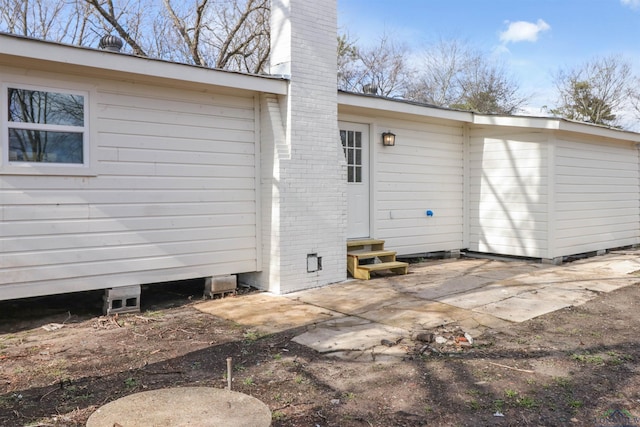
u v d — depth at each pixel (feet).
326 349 14.38
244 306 19.81
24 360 13.67
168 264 20.15
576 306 19.19
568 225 30.40
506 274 25.89
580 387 11.67
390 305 19.42
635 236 37.81
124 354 14.15
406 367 12.91
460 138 32.63
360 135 27.94
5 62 16.38
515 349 14.32
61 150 17.72
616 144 35.27
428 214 30.76
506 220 31.04
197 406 7.63
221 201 21.58
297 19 22.29
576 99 102.89
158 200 19.85
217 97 21.38
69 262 17.84
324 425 9.85
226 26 57.72
